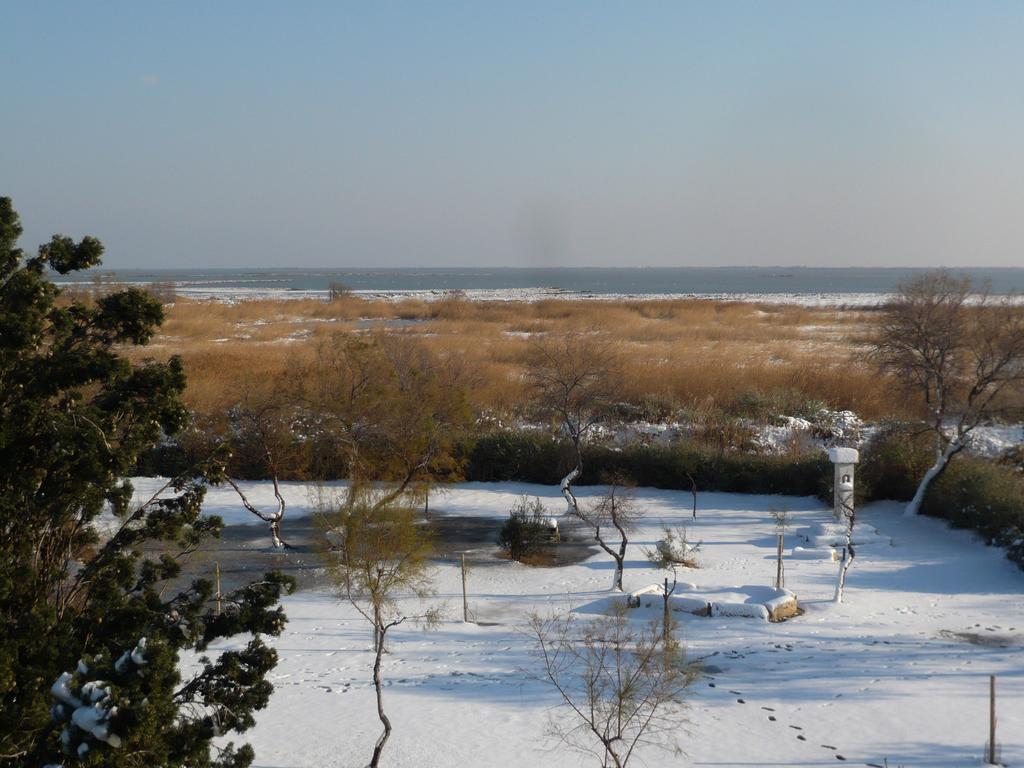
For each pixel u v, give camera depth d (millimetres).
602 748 11312
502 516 25484
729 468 28156
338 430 24656
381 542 15156
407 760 11062
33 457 8781
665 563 20594
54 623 8562
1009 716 12141
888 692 13078
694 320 74625
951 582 19625
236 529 24062
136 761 7617
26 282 9055
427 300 117500
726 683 13555
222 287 178375
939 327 25453
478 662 14852
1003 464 27219
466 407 26922
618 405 34531
